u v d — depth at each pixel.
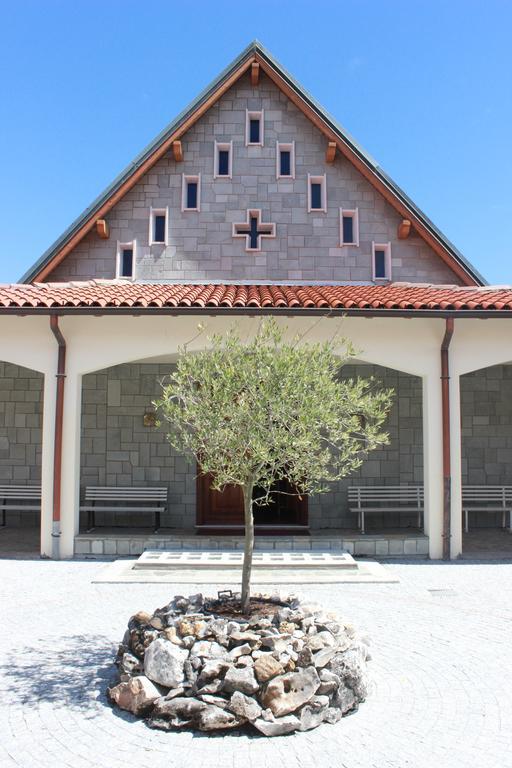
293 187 14.36
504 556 10.73
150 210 14.23
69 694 5.20
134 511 12.80
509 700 5.13
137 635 5.36
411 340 10.62
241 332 10.39
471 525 13.70
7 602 7.91
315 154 14.47
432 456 10.59
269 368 5.31
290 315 10.03
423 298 10.70
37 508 13.09
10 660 5.93
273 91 14.62
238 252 14.17
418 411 13.37
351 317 10.29
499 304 10.02
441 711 4.93
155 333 10.53
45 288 11.66
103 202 13.95
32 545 11.52
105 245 14.20
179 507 13.15
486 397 13.91
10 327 10.56
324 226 14.27
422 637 6.64
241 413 5.26
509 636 6.70
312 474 5.59
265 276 14.12
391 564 10.14
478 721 4.76
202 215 14.23
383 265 14.42
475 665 5.87
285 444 5.29
